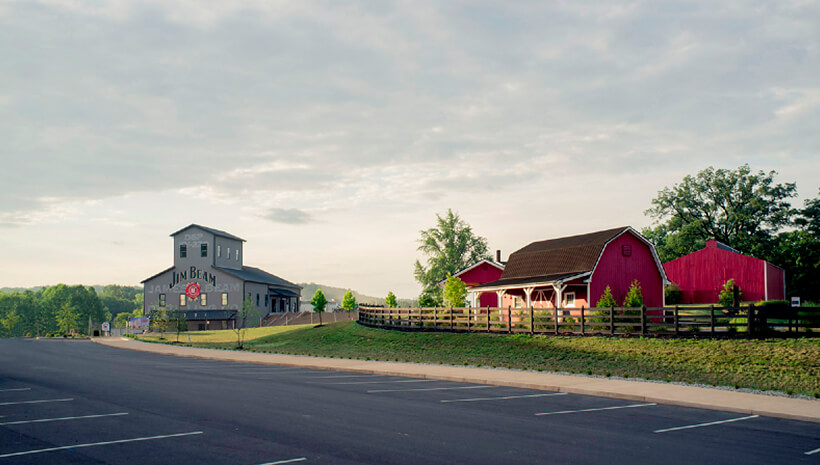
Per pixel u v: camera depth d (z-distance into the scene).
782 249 52.62
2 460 8.55
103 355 31.53
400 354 29.56
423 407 13.67
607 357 23.75
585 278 36.72
